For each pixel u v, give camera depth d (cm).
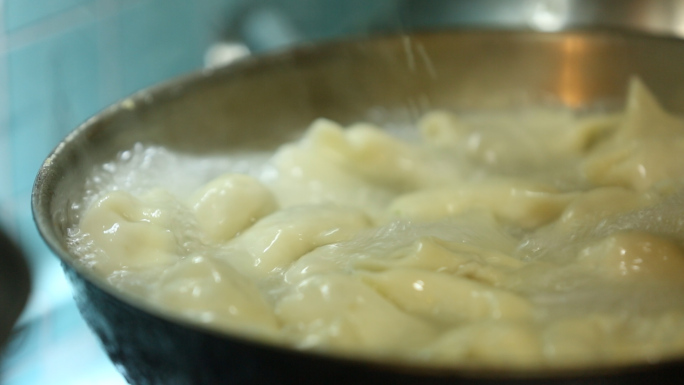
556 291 55
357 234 60
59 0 78
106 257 57
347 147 70
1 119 77
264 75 70
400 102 75
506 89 75
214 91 68
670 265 56
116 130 62
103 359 81
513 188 64
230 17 87
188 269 54
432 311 55
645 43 72
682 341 51
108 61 81
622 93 74
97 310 51
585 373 46
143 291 55
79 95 80
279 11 90
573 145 71
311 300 53
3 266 76
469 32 74
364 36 73
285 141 71
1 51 75
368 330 53
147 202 60
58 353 81
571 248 59
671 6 78
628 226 60
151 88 65
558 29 74
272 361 47
